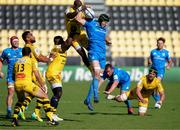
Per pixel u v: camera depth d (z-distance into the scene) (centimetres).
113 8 11956
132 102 6094
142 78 4531
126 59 10494
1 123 3847
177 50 11500
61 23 11538
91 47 4209
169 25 11856
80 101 6056
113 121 4034
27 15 11575
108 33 11475
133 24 11731
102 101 6156
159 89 4969
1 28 11319
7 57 4350
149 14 11938
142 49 11338
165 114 4650
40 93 3631
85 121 4019
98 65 4184
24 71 3594
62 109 5091
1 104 5619
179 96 7000
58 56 3962
